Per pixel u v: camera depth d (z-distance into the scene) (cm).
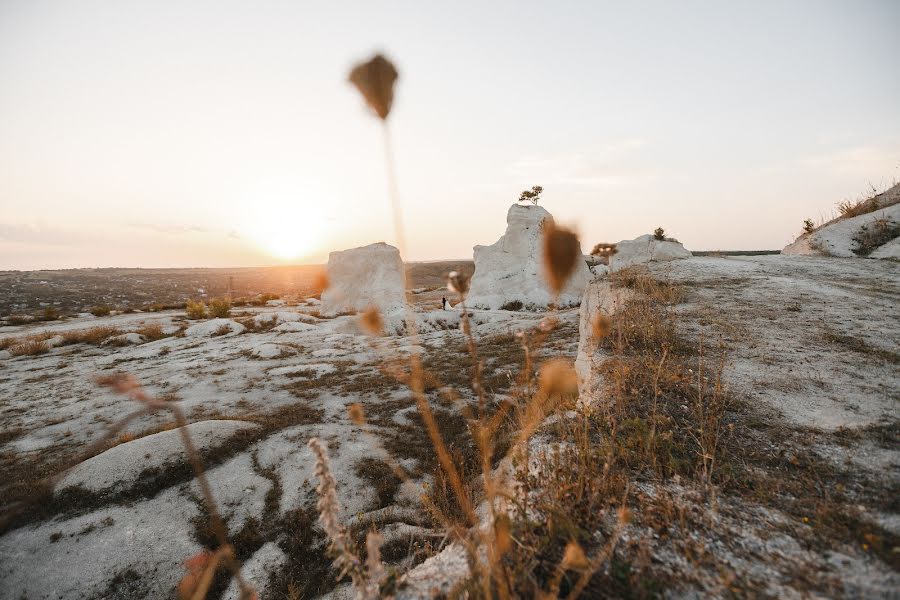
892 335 520
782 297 746
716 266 1120
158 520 521
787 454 290
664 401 381
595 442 323
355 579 170
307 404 945
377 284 3192
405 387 1019
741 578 187
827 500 239
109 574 446
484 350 1362
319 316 3059
